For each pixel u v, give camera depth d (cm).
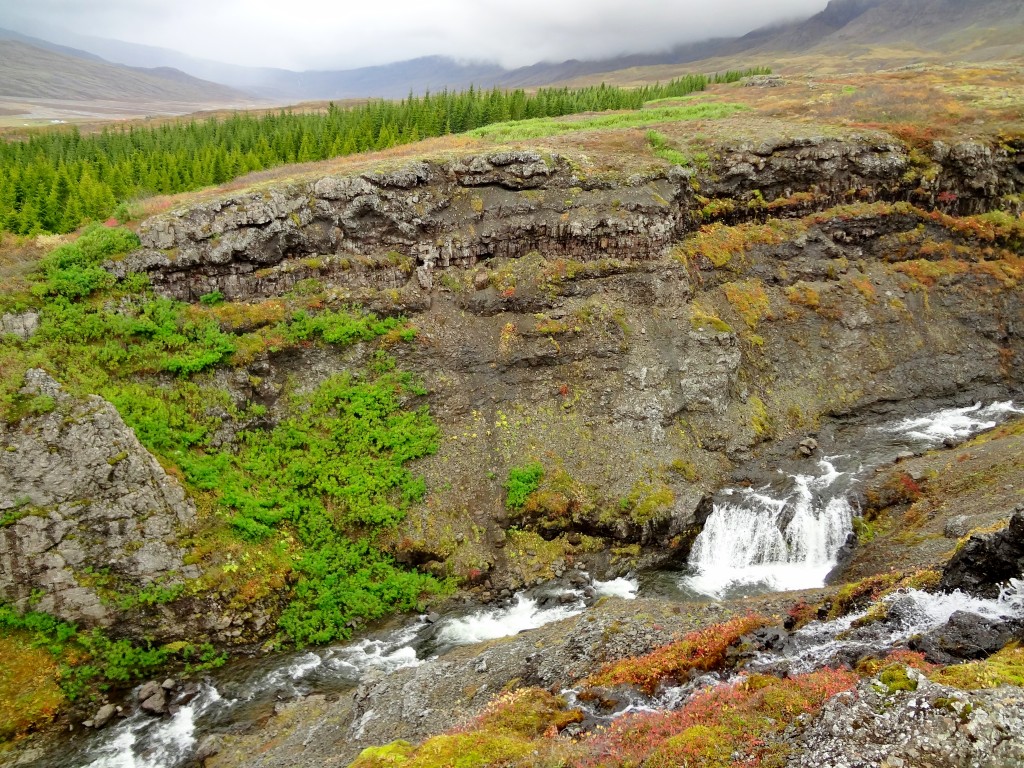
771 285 5578
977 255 5928
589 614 3131
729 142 6050
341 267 4641
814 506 4088
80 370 3634
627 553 4038
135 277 4109
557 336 4728
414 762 1847
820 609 2728
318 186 4716
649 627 2797
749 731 1612
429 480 4125
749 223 5878
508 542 4019
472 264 4997
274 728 2789
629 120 7588
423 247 4888
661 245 5112
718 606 3011
